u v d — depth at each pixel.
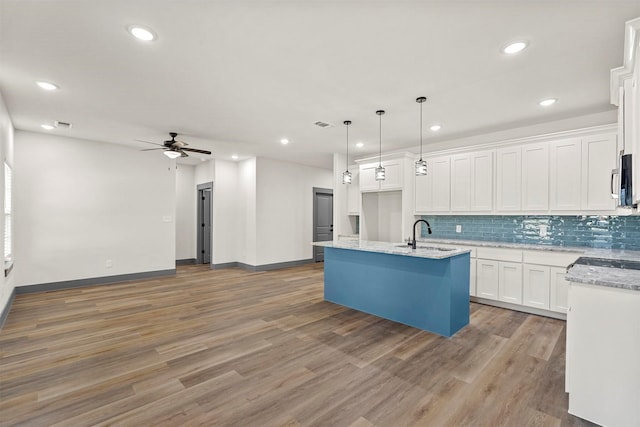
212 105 3.52
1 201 3.21
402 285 3.50
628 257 2.89
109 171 5.40
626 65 2.08
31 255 4.70
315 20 1.99
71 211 5.04
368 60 2.51
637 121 1.80
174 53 2.41
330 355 2.69
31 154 4.68
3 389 2.15
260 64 2.58
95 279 5.28
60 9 1.87
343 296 4.18
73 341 2.97
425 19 1.97
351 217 6.40
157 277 5.97
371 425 1.80
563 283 3.55
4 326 3.35
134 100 3.37
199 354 2.71
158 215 5.98
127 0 1.79
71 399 2.04
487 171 4.35
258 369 2.45
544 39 2.19
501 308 4.05
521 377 2.33
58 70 2.67
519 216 4.35
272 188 6.99
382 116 3.88
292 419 1.85
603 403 1.81
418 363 2.55
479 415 1.89
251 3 1.82
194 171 7.83
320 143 5.35
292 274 6.38
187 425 1.80
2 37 2.17
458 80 2.86
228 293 4.82
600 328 1.83
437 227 5.17
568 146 3.69
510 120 4.01
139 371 2.41
